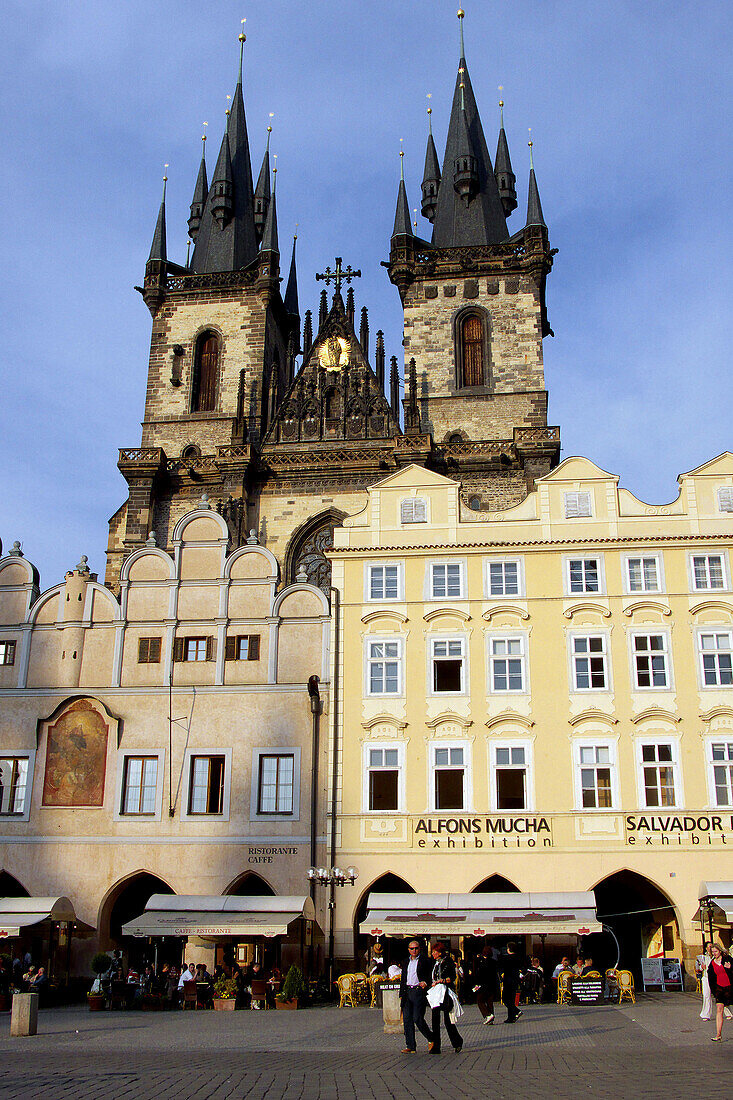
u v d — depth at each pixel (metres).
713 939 46.91
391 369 84.94
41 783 52.66
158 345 93.00
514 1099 18.95
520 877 48.88
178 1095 19.53
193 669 53.81
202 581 55.28
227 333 92.75
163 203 97.69
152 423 90.19
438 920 44.00
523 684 51.84
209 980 45.72
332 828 50.31
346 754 51.53
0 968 45.69
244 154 105.81
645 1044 27.38
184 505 82.25
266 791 51.50
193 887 50.38
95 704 53.44
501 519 55.03
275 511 80.44
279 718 52.41
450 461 79.94
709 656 51.53
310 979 46.75
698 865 48.38
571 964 45.75
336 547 55.19
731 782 49.53
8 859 51.75
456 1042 26.41
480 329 89.31
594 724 50.81
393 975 41.97
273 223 96.19
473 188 97.94
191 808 51.62
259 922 44.22
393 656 53.00
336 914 49.03
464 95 102.62
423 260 91.62
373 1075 22.25
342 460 80.38
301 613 54.22
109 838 51.44
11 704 54.31
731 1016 31.25
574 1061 24.23
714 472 54.31
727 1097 18.59
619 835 49.06
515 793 50.31
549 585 53.28
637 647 51.94
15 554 57.34
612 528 54.03
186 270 97.38
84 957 50.16
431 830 49.84
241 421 83.06
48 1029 33.97
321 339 87.44
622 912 53.12
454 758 51.06
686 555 53.12
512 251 90.56
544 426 82.38
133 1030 33.19
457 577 54.00
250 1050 27.47
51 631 55.34
